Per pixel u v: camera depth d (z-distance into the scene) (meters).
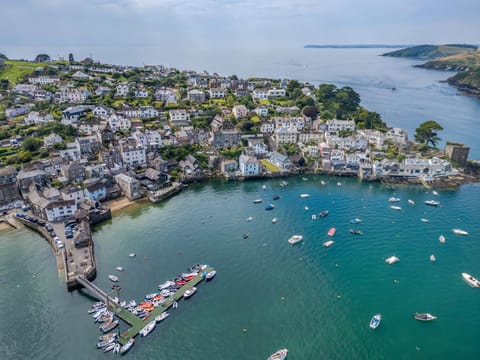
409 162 169.50
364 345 76.69
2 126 194.38
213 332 78.81
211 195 149.62
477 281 94.62
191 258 104.06
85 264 98.12
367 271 99.69
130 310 83.56
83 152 170.50
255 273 98.12
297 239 113.25
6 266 100.81
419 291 92.38
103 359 71.94
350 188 157.75
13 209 132.50
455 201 143.38
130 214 131.75
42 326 80.19
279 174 172.25
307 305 87.31
